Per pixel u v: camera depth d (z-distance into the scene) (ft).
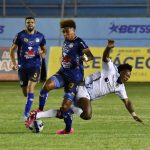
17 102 139.44
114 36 230.68
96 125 96.12
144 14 244.01
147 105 133.39
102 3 248.11
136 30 229.86
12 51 108.78
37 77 107.55
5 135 82.84
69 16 239.91
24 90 112.68
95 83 84.58
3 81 213.87
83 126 94.63
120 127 93.50
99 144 74.38
